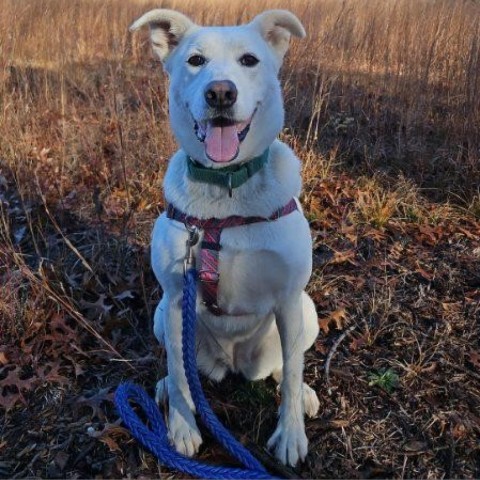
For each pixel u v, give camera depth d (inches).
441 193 163.5
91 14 280.7
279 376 99.0
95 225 146.0
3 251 126.0
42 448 86.9
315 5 248.4
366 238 140.6
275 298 83.7
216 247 77.7
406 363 99.7
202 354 95.3
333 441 87.0
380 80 218.7
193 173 78.4
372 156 183.2
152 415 89.2
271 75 82.5
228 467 82.2
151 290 122.0
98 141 186.2
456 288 120.9
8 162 171.3
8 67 215.8
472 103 181.2
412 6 232.1
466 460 82.8
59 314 111.6
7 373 100.3
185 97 80.7
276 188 79.0
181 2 286.0
